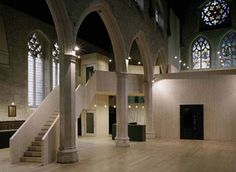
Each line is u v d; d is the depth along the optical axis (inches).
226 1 1072.8
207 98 711.1
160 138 733.3
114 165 386.0
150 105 737.0
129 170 355.3
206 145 603.8
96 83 651.5
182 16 1142.3
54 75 763.4
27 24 664.4
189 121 724.0
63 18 391.9
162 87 756.0
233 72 690.8
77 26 419.2
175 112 738.8
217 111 699.4
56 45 769.6
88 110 798.5
